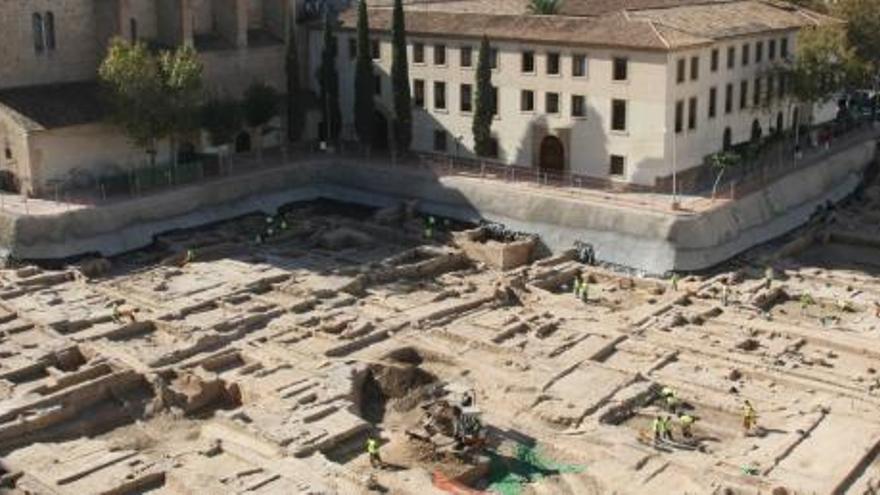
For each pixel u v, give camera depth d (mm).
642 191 86500
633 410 57031
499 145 95250
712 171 90625
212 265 79250
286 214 92562
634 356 63312
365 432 54094
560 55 89250
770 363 61781
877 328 67312
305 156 100188
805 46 95562
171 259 79812
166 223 86438
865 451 51562
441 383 60094
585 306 71500
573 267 78875
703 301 71750
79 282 74938
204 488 47844
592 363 61906
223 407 58469
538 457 52594
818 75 95750
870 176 102500
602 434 54000
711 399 57344
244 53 104312
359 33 97438
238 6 102750
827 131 104438
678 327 67500
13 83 90250
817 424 54438
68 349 62469
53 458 51000
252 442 52500
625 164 87438
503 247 80188
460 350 64062
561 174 91125
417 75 99750
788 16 102250
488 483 50750
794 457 51156
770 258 80562
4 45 89188
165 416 57094
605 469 50562
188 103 88875
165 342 64625
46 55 92375
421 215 91500
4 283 73500
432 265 78688
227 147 97875
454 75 96938
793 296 73875
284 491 47656
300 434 52594
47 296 71562
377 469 50844
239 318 67312
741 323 67750
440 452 52219
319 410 55000
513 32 91812
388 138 104000
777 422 54844
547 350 63656
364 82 98438
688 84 86438
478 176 91750
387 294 73375
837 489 48281
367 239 85500
